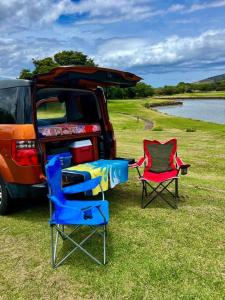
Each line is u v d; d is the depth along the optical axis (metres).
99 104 6.23
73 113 6.41
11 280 3.78
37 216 5.60
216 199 6.40
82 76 5.12
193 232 4.89
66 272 3.90
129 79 5.86
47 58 65.56
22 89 4.99
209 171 9.00
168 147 6.34
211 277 3.76
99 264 4.01
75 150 5.68
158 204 6.11
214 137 16.64
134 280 3.71
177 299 3.40
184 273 3.84
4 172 5.20
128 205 6.06
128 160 6.19
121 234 4.84
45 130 5.12
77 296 3.48
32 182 4.98
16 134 4.96
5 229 5.10
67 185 4.95
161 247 4.44
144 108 65.62
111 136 6.41
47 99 5.78
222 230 4.96
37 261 4.17
